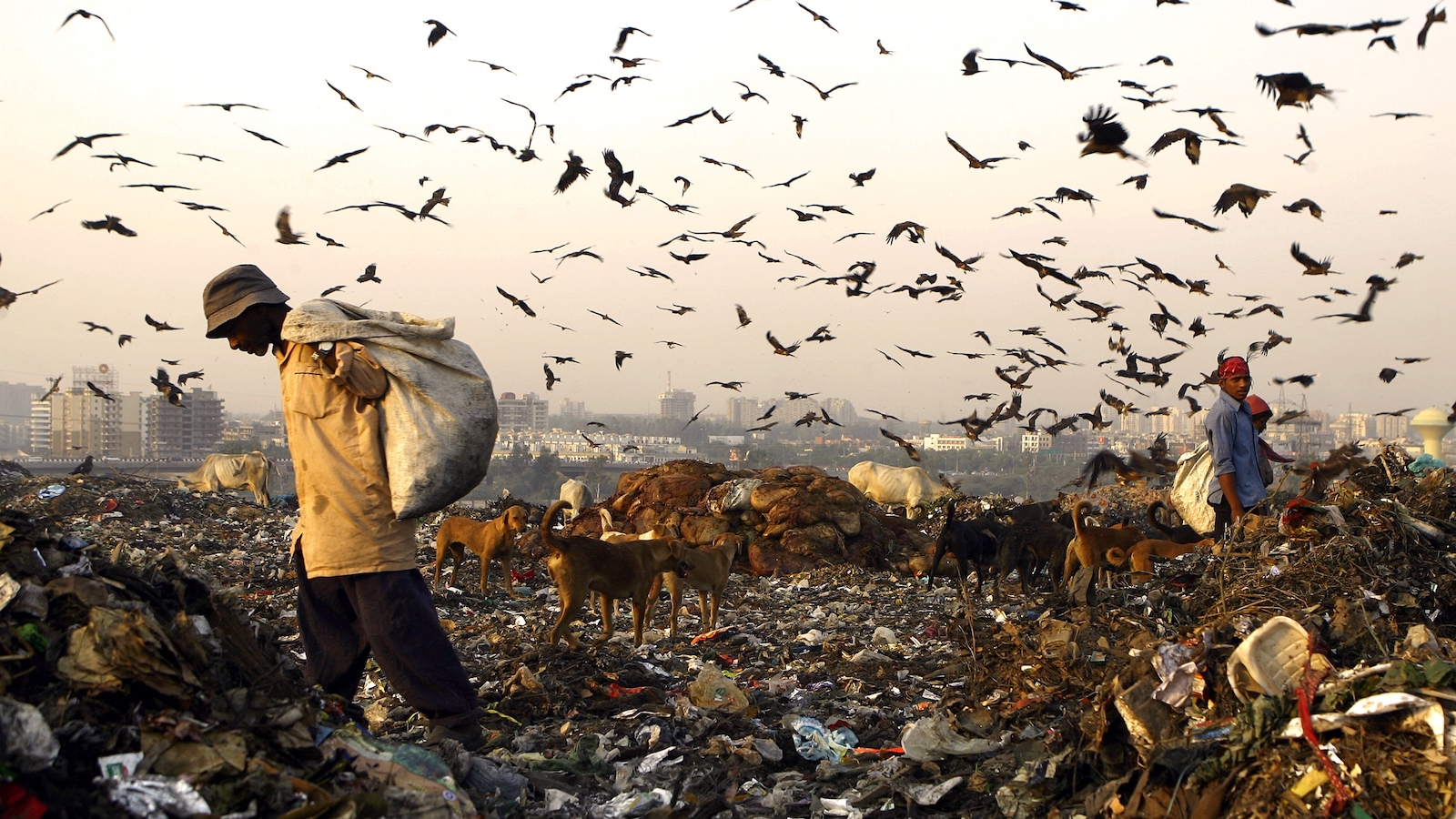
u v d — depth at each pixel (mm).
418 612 4230
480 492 66375
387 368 4172
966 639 5750
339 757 3383
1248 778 3205
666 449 104562
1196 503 9539
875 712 5402
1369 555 4910
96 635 3051
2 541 3365
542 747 4746
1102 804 3420
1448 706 3055
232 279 4336
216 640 3645
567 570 6832
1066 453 68562
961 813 3875
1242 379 7367
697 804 3998
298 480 4242
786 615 9414
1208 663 3801
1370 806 2926
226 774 2873
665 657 7203
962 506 16406
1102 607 5988
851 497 13477
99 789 2646
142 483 18469
